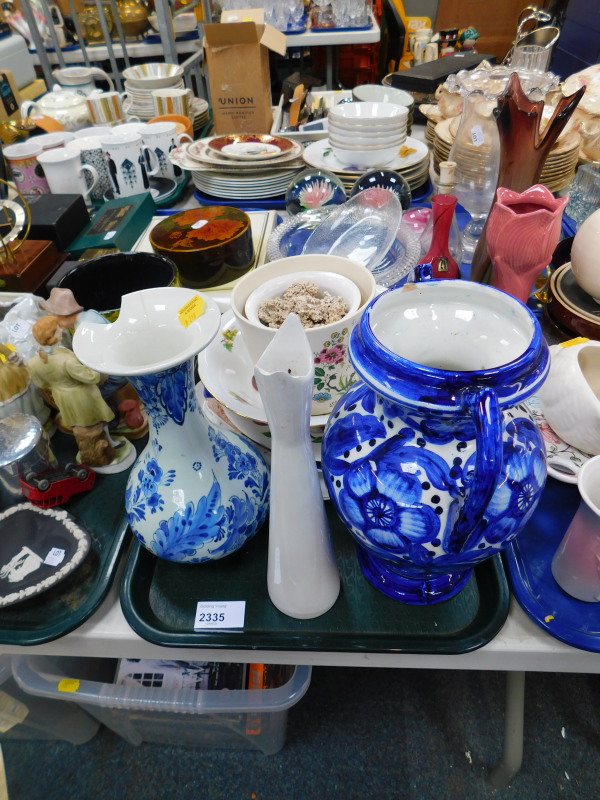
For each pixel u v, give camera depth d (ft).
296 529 1.49
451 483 1.28
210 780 3.18
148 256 2.32
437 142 3.87
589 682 3.49
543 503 2.00
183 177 4.43
